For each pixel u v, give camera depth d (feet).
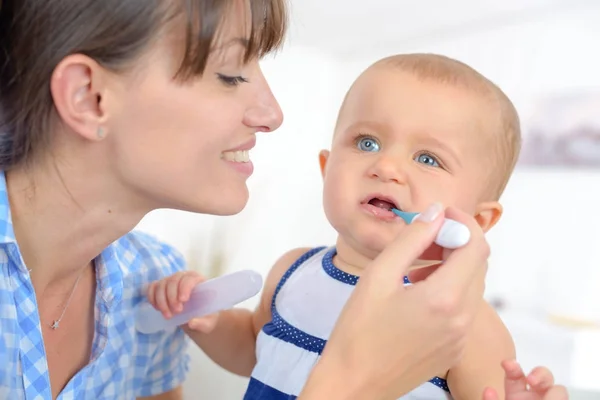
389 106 3.14
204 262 7.20
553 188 9.12
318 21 9.37
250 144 2.72
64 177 2.49
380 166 3.01
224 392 5.78
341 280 3.23
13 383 2.52
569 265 9.00
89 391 2.95
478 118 3.15
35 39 2.29
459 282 2.19
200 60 2.33
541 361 8.14
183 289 3.26
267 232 9.00
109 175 2.50
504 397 2.81
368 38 9.80
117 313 3.19
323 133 10.05
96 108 2.38
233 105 2.52
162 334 3.58
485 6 8.86
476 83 3.25
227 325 3.84
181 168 2.48
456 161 3.07
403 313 2.16
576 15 8.71
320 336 3.09
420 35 9.75
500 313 9.20
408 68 3.27
